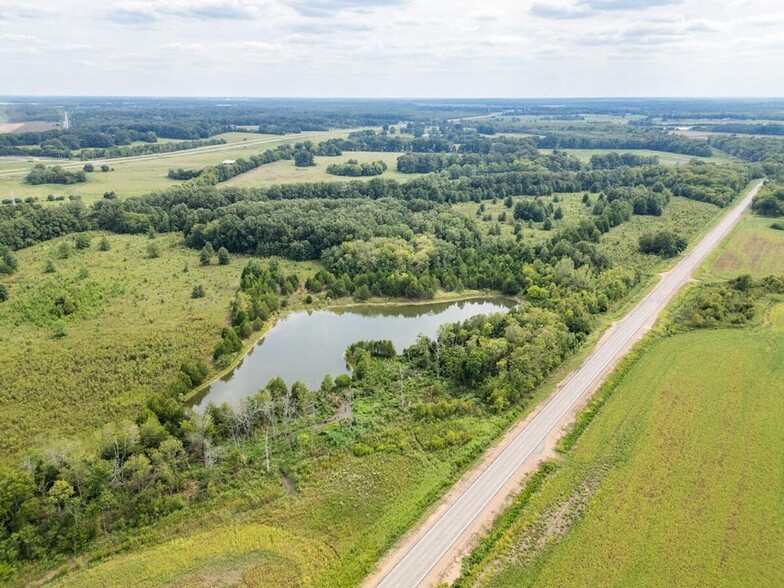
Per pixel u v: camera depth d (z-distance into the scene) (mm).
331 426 90125
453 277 156625
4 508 67062
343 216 191250
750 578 60719
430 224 191125
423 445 84438
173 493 76062
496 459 81062
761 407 92375
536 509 70812
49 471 73188
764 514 69438
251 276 151125
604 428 87312
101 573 63438
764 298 137250
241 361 118875
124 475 76312
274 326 137875
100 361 107812
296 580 61938
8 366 104688
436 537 67062
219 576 62719
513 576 61156
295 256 179375
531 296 143625
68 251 173625
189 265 169625
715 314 126562
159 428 82562
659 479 75750
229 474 79125
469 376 102438
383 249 165500
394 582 60969
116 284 148625
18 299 136500
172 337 118812
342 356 121438
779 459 79562
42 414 92312
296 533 68562
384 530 68312
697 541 65438
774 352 110812
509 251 173000
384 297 152500
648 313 130750
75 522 68562
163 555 65688
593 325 123625
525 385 96625
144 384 102562
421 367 110375
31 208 197125
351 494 74875
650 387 98750
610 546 64875
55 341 115625
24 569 64000
